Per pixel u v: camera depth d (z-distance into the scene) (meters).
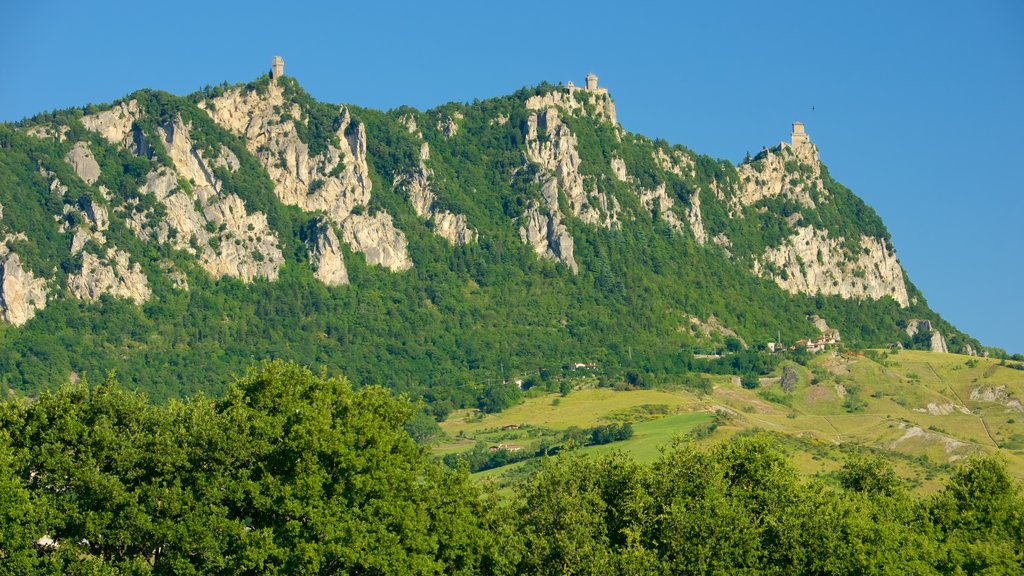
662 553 110.19
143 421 105.56
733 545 110.06
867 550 113.50
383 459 106.81
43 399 103.94
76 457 99.88
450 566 111.75
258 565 97.81
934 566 117.31
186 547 97.38
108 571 93.25
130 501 97.25
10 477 95.31
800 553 112.06
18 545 93.50
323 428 103.00
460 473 117.50
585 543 108.25
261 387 110.12
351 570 104.00
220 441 101.88
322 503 101.69
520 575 109.31
